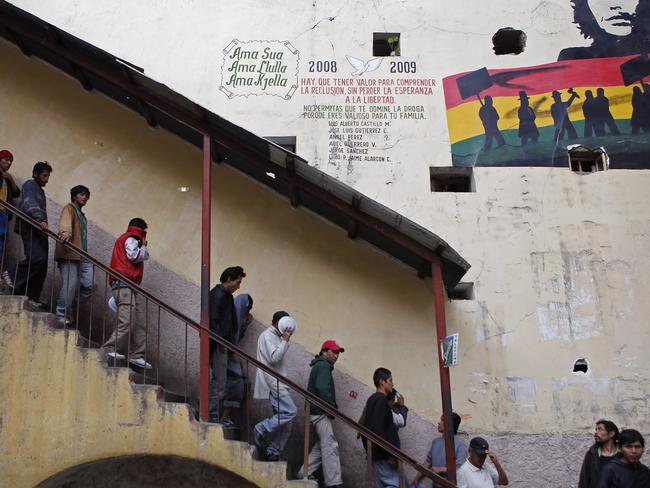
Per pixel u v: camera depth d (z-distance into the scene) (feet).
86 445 20.74
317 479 24.76
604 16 31.01
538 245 28.27
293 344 27.32
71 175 29.04
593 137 29.58
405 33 30.94
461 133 29.66
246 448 20.76
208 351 21.68
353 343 27.37
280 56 30.45
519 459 25.89
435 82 30.30
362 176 29.01
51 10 30.73
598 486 19.62
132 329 23.86
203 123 24.40
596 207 28.76
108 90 29.17
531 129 29.63
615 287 27.84
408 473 25.72
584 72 30.35
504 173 29.12
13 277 26.30
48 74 30.09
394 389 26.78
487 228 28.43
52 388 21.09
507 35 31.07
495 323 27.35
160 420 20.86
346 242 28.48
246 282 27.99
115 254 24.30
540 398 26.55
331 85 30.12
